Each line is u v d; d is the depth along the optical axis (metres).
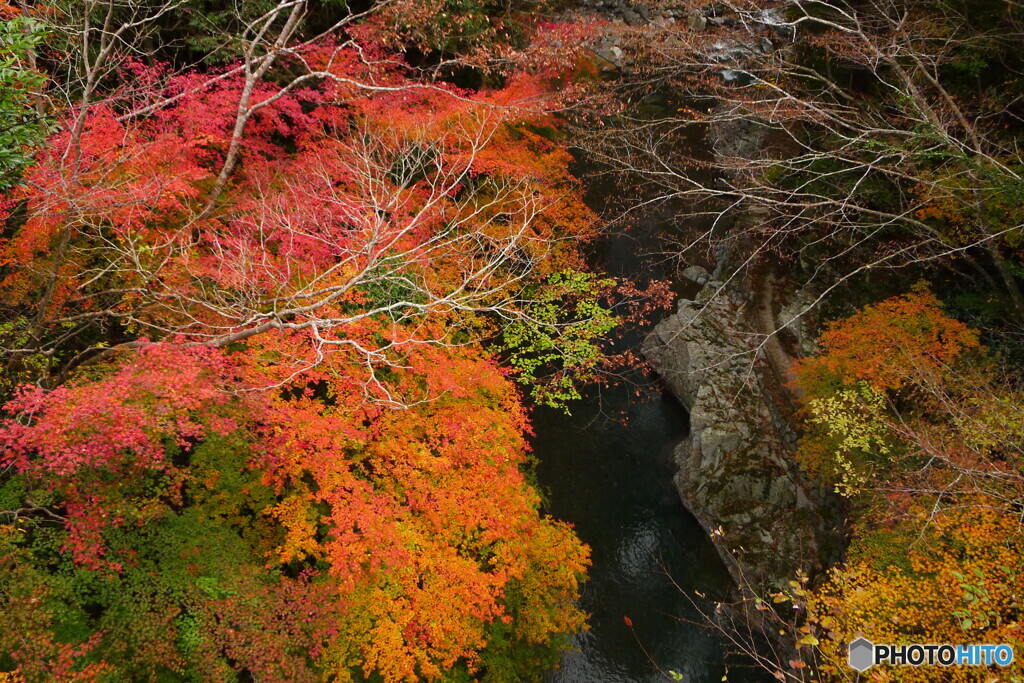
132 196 8.62
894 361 12.05
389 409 9.29
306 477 9.85
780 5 16.88
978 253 14.45
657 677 11.47
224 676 7.27
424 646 8.39
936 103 13.49
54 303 9.28
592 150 17.59
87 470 7.90
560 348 14.21
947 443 10.39
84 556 7.31
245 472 9.16
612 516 13.94
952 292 14.38
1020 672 7.65
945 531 9.53
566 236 16.17
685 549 13.42
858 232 16.02
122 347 8.28
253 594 7.82
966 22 13.38
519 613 10.34
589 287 15.62
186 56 13.98
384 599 8.30
